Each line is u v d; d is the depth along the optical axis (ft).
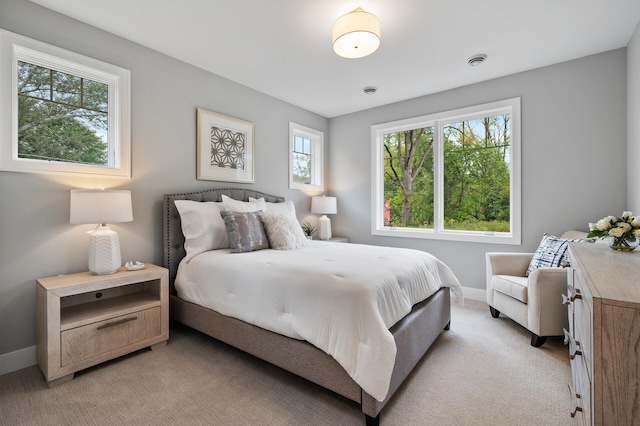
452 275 8.27
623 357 2.55
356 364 4.62
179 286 8.11
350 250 8.45
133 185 8.29
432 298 7.37
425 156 12.76
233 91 10.95
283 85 11.30
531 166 10.01
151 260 8.69
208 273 7.43
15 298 6.44
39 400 5.36
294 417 4.94
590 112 9.04
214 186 10.47
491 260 9.37
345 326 4.85
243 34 7.88
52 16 6.85
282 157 13.03
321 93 12.12
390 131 13.70
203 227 8.50
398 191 13.57
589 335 3.04
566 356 6.93
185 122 9.52
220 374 6.26
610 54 8.71
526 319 7.66
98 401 5.36
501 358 6.87
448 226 12.13
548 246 8.43
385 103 13.30
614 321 2.58
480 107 10.93
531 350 7.24
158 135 8.83
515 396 5.47
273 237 8.77
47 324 5.73
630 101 8.14
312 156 14.93
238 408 5.17
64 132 7.25
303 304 5.45
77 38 7.23
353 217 14.65
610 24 7.43
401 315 5.64
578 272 4.02
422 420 4.84
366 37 6.86
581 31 7.73
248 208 9.62
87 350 6.21
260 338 6.09
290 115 13.37
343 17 6.52
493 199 11.13
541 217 9.88
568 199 9.42
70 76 7.36
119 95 7.97
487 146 11.26
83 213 6.43
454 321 9.11
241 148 11.23
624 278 3.36
